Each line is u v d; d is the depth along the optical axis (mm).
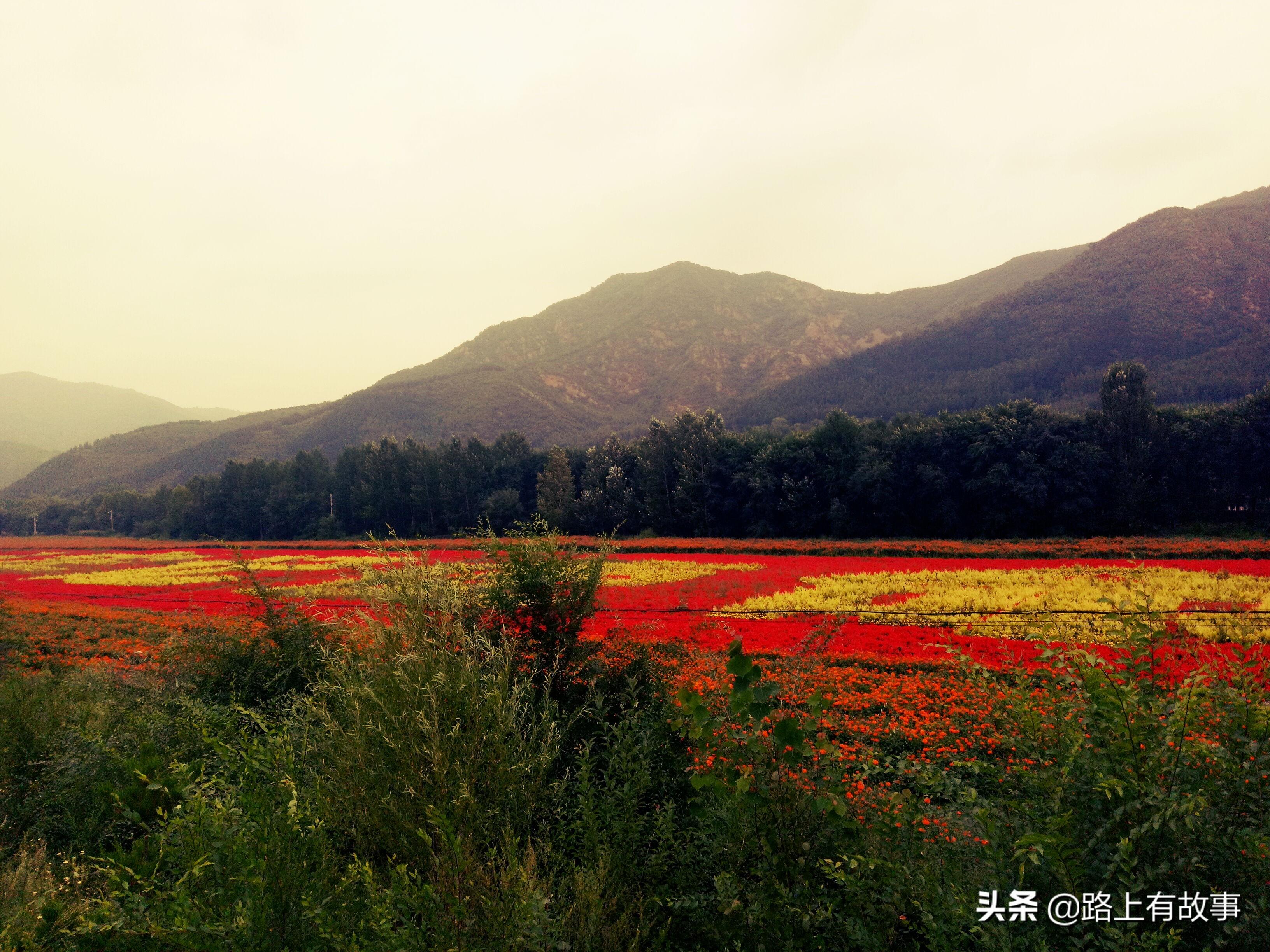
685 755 4750
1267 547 32656
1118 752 3215
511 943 2732
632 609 20891
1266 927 2588
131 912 2959
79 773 5293
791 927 3055
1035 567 32031
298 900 3016
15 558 72875
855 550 41938
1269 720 2971
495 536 6594
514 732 4488
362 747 4234
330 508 90375
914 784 4250
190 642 7617
